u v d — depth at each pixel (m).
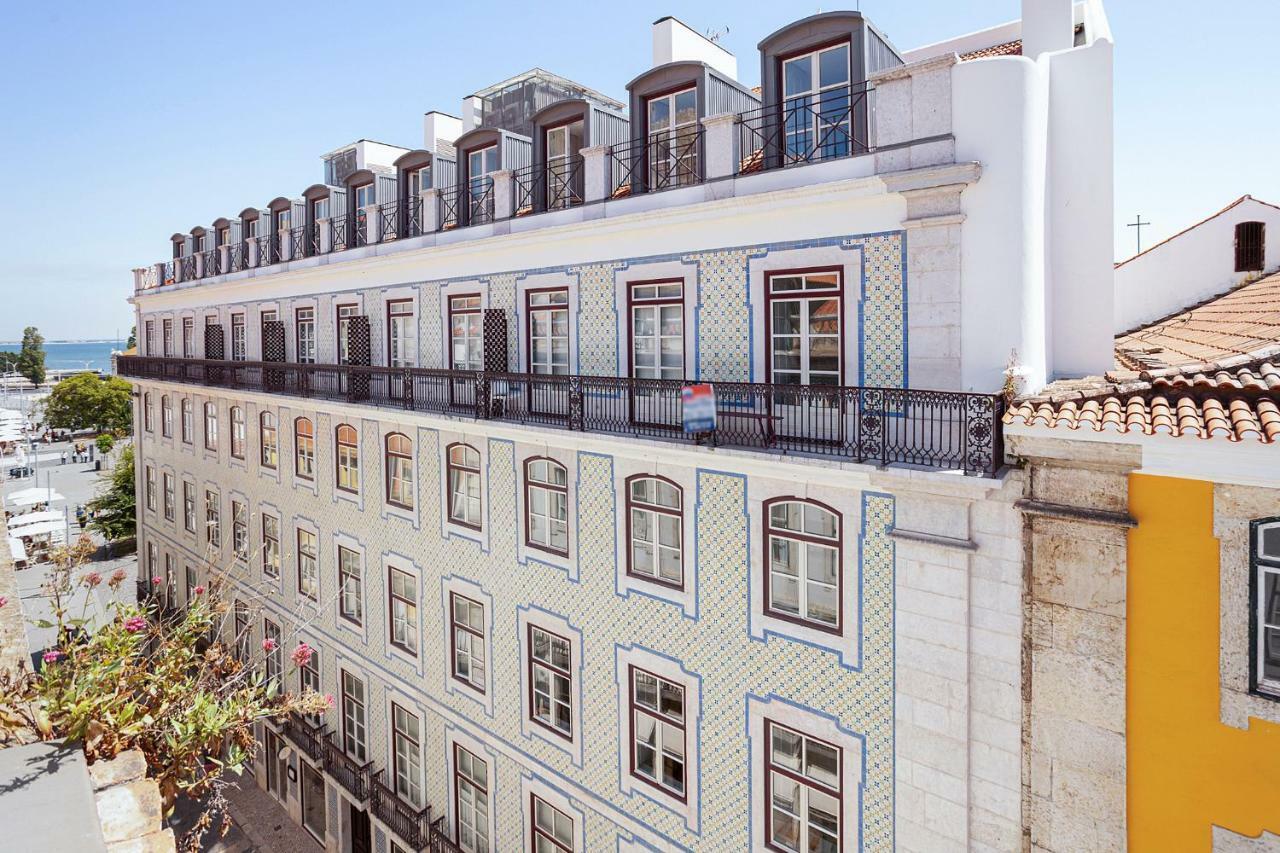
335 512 15.51
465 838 12.90
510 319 11.81
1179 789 5.99
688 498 9.14
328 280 15.84
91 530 33.41
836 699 7.97
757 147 9.59
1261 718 5.62
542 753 11.24
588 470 10.31
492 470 11.82
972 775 7.11
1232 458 5.47
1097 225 8.16
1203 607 5.81
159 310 23.88
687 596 9.23
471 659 12.55
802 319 8.45
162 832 3.96
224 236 20.83
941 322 7.41
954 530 7.04
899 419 7.75
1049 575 6.52
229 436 19.52
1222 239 14.25
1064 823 6.57
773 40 8.98
